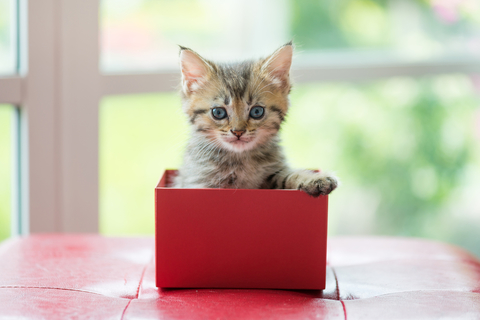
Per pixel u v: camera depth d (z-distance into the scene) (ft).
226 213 2.57
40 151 3.35
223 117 2.82
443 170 4.52
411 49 4.22
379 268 2.74
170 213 2.56
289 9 4.13
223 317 2.43
